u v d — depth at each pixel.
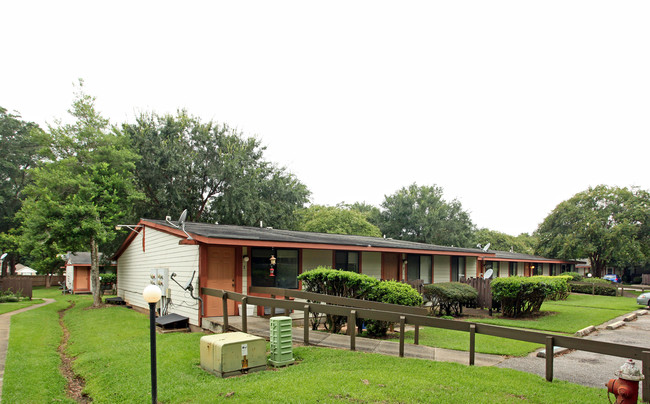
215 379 6.32
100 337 10.51
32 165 40.44
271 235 12.96
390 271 17.69
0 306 19.56
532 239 61.41
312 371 6.39
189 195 27.30
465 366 6.59
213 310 11.09
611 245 33.41
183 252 11.91
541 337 5.96
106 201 17.84
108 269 35.12
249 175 28.38
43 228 16.88
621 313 14.72
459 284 14.76
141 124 26.05
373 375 6.04
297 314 12.75
